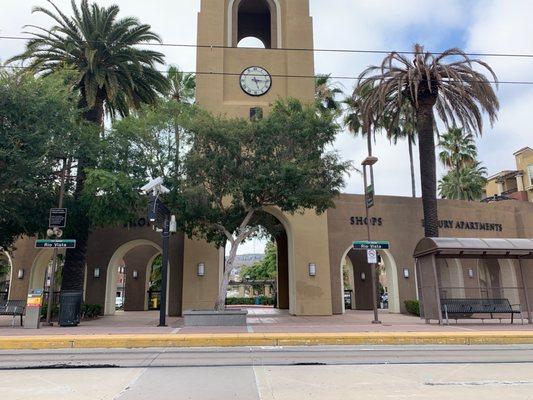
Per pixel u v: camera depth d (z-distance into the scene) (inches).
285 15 1063.0
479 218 1128.2
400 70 944.9
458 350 442.0
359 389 271.7
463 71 909.8
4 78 634.8
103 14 848.3
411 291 1020.5
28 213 752.3
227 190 677.9
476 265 1058.7
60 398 252.4
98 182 656.4
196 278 903.7
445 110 943.7
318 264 938.1
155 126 735.1
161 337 477.7
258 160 687.1
